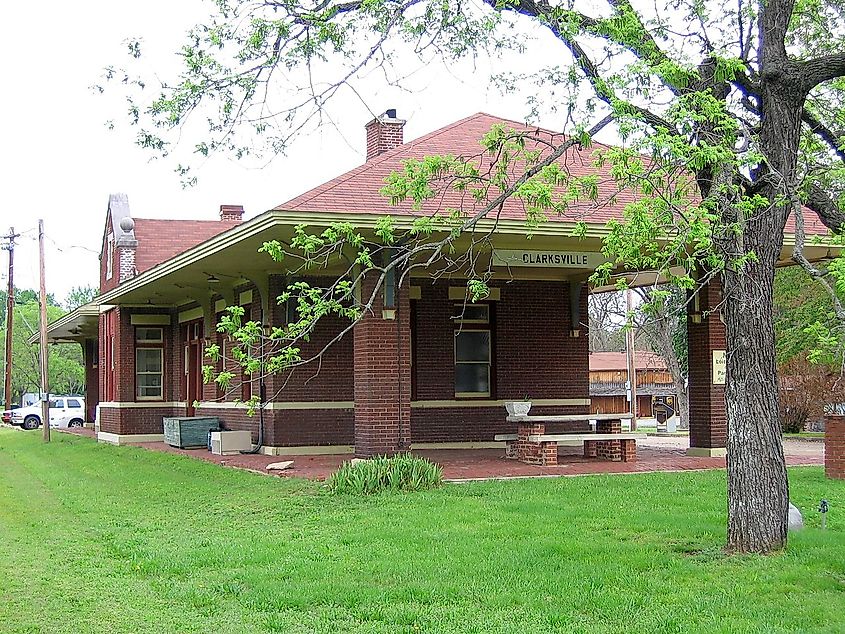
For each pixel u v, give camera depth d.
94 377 43.41
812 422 37.19
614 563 9.84
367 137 24.28
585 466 18.25
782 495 10.17
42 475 22.09
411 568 9.80
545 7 10.38
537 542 10.91
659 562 9.84
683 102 8.75
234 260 19.56
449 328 22.81
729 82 10.51
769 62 10.30
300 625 8.03
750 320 10.09
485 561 10.02
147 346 30.12
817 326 8.99
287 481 16.48
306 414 21.52
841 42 12.23
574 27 9.59
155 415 29.89
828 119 11.72
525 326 23.36
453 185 13.65
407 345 17.39
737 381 10.19
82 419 51.69
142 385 30.03
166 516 14.08
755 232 10.06
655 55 9.62
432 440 22.48
